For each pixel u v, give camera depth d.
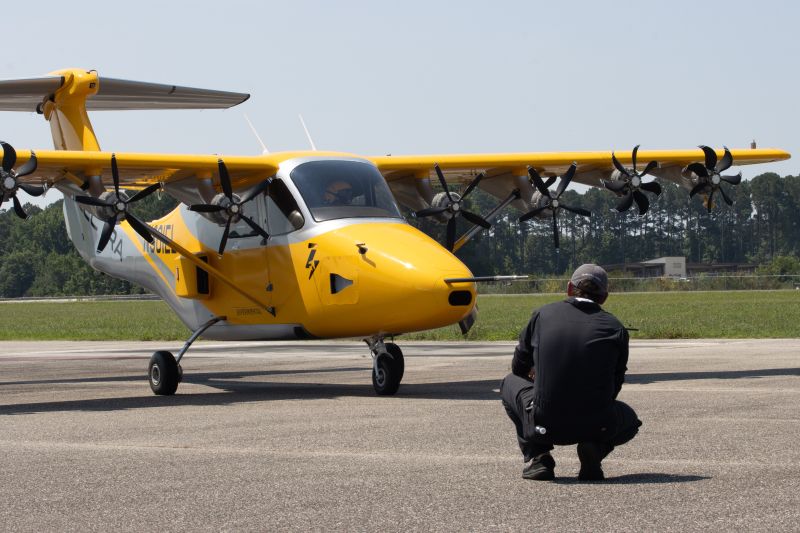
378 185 24.00
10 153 22.78
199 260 25.05
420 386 25.22
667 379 25.05
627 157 29.31
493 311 87.75
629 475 12.38
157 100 30.70
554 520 10.13
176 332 65.06
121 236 30.42
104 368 35.34
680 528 9.73
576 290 12.05
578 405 11.61
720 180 29.27
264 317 24.64
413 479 12.36
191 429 17.36
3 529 10.13
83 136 29.00
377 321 21.58
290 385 27.02
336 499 11.27
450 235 27.02
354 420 18.12
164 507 10.98
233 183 25.52
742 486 11.59
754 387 22.73
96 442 15.93
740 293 137.88
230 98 31.09
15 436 16.77
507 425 17.12
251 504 11.08
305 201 23.38
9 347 50.47
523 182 29.50
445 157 27.78
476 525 10.00
